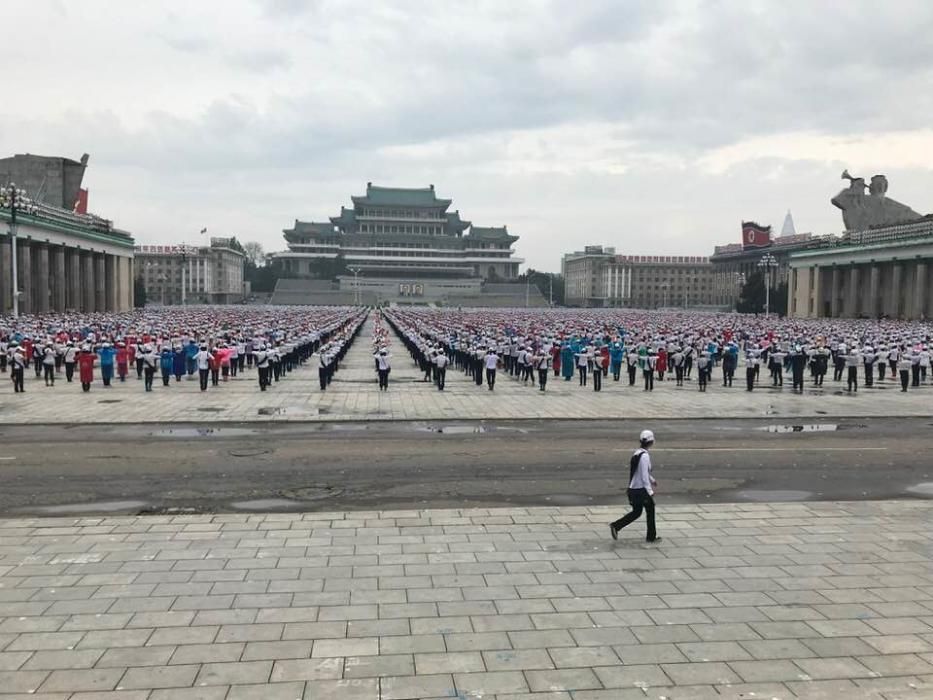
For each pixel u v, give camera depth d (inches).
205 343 1622.8
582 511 551.2
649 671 312.7
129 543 468.4
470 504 572.4
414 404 1127.6
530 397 1223.5
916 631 354.3
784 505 570.9
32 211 3339.1
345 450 776.3
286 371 1636.3
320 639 338.3
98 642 333.1
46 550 454.6
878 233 4800.7
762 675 310.0
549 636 344.5
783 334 2412.6
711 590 402.0
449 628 351.6
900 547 476.1
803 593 399.5
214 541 473.4
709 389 1369.3
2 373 1531.7
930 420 1019.9
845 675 311.1
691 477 668.7
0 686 294.4
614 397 1232.8
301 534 489.4
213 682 299.0
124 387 1326.3
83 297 4638.3
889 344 1686.8
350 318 3656.5
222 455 746.2
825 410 1099.9
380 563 437.4
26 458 725.9
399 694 291.7
